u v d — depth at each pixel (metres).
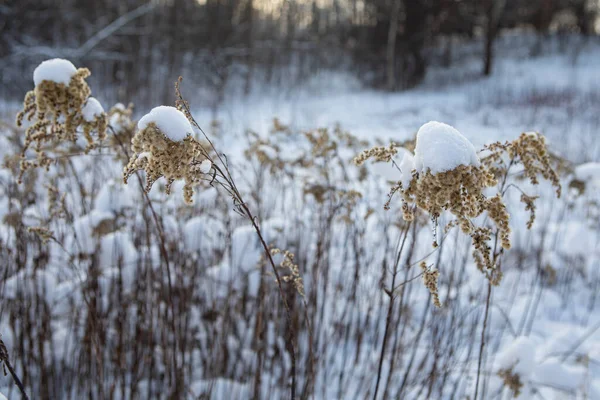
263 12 25.73
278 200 3.60
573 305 3.65
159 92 15.19
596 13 24.28
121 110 2.28
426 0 19.72
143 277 2.40
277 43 22.41
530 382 2.27
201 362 2.71
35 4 15.64
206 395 2.32
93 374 2.42
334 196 2.62
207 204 3.17
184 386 2.21
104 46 15.31
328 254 2.58
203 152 1.24
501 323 3.12
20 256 2.43
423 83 19.91
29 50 13.26
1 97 13.52
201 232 2.69
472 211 1.12
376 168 2.01
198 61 19.12
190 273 2.63
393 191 1.26
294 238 2.96
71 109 1.40
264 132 7.76
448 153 1.11
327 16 27.61
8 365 1.41
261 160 3.00
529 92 15.38
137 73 15.00
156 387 2.37
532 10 24.03
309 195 3.11
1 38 14.73
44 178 2.68
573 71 18.06
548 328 3.24
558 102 13.46
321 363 2.73
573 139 9.51
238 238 2.69
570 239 3.66
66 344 2.41
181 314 2.28
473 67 20.92
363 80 21.52
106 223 2.42
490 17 19.39
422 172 1.15
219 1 20.55
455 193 1.12
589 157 6.82
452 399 2.37
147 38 17.08
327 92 19.48
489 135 10.62
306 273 2.72
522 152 1.60
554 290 3.83
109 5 16.56
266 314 2.48
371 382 2.55
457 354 2.77
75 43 15.59
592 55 20.25
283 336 2.79
